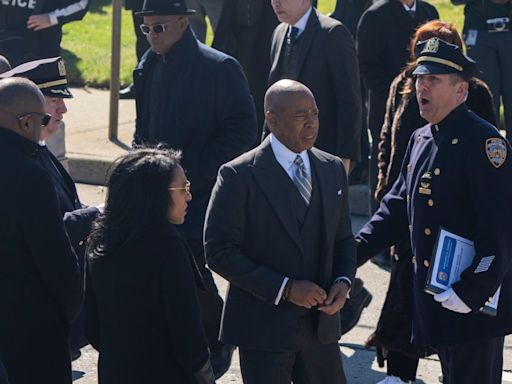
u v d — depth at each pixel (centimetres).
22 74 714
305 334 648
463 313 647
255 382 650
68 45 2014
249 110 860
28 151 635
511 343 911
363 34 1079
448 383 677
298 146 641
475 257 625
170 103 856
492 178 629
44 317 641
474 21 1220
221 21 1291
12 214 620
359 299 880
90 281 593
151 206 570
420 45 664
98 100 1661
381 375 862
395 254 771
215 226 643
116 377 575
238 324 653
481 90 746
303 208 643
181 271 568
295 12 971
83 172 1346
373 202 1127
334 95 976
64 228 633
